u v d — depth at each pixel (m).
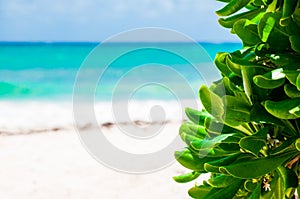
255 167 1.02
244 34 1.09
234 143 1.13
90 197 7.73
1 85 20.72
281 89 1.08
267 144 1.13
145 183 7.51
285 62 1.04
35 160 9.74
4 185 8.69
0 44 37.34
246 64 1.04
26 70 23.52
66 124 13.13
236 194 1.21
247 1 1.09
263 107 1.06
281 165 1.07
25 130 12.59
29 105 16.28
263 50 1.08
